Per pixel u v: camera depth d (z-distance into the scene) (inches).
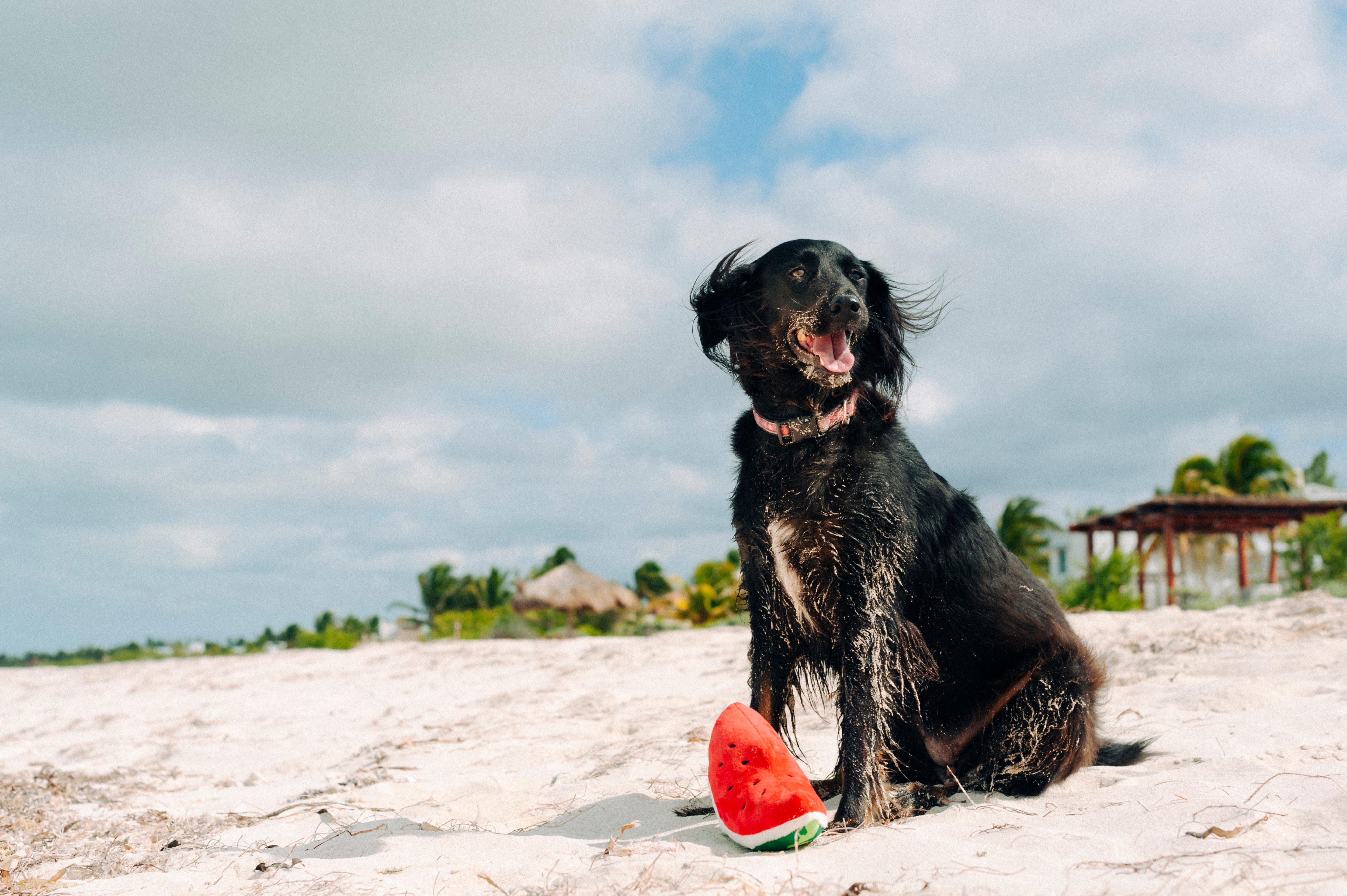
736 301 66.0
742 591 67.2
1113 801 59.1
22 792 89.7
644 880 50.0
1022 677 66.1
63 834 77.0
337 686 188.9
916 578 64.0
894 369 68.7
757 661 65.1
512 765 92.7
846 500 61.4
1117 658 118.5
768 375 64.3
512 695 144.9
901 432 65.9
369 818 73.0
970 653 65.7
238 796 89.1
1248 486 589.6
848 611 61.5
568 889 50.2
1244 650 113.0
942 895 45.7
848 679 60.7
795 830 53.6
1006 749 65.3
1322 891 43.3
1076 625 157.5
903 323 69.3
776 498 62.2
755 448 64.3
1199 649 118.0
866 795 58.7
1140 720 82.0
